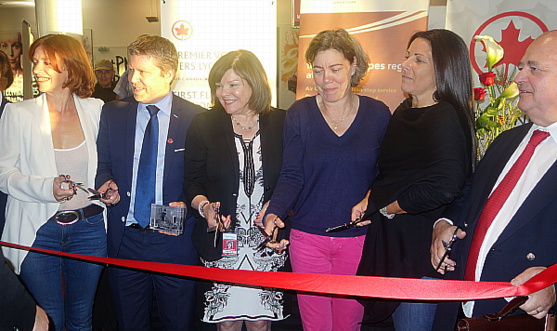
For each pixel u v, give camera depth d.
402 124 2.09
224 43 3.68
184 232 2.47
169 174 2.45
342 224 2.28
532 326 1.52
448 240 1.83
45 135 2.35
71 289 2.51
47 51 2.30
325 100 2.24
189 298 2.49
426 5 3.66
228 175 2.31
